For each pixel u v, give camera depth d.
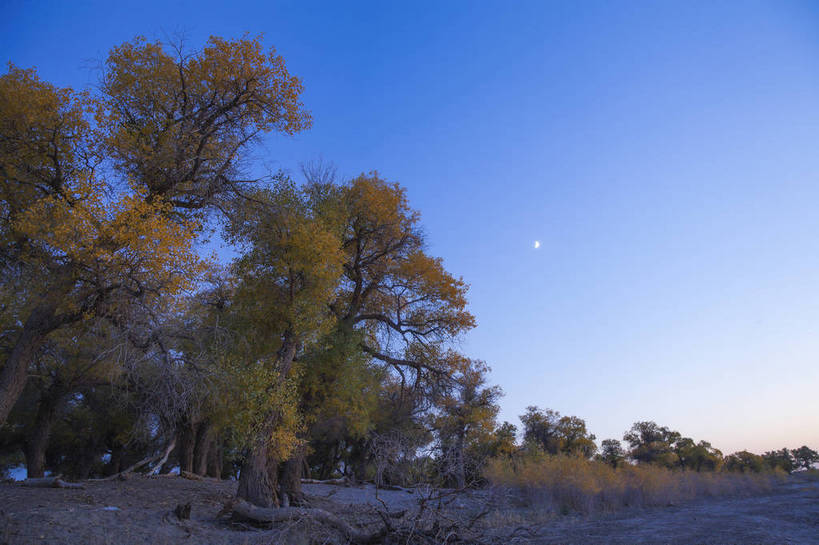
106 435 30.69
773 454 57.72
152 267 11.54
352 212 20.83
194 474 24.88
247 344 16.19
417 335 22.14
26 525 9.55
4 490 14.38
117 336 12.32
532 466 21.67
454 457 12.25
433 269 21.23
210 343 15.08
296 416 16.03
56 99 13.07
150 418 23.89
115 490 16.64
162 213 13.96
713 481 28.11
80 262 11.13
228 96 16.02
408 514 11.25
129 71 14.76
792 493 26.58
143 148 13.84
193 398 14.89
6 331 17.48
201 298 17.11
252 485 15.18
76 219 10.88
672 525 13.98
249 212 16.45
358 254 21.17
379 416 28.03
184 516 12.59
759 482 30.72
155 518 12.18
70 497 13.80
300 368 16.86
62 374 20.00
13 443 27.33
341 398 19.23
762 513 16.72
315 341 16.69
